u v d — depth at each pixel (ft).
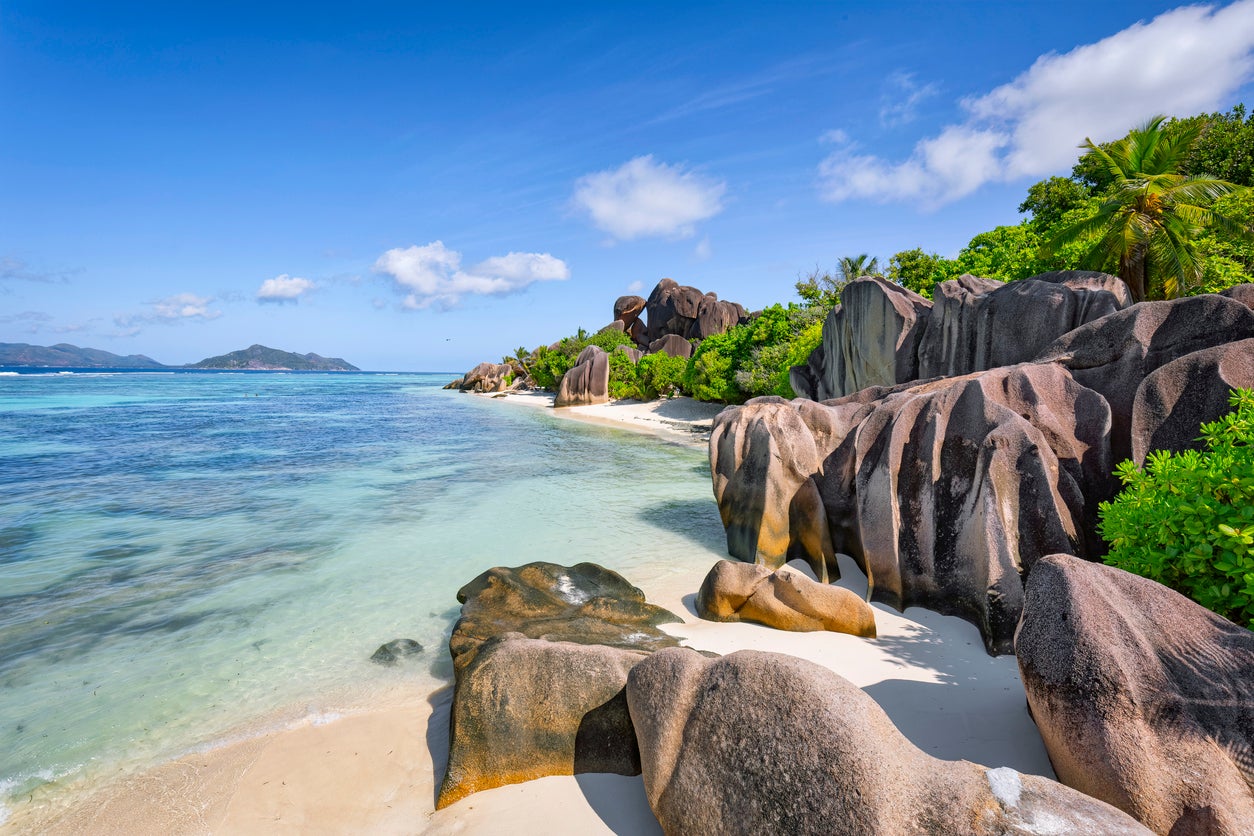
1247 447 16.52
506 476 63.98
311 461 73.56
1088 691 11.90
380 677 22.94
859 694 12.10
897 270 116.37
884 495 28.35
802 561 33.50
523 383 248.32
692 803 12.45
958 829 9.78
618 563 35.29
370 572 34.50
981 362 47.47
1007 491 24.36
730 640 23.57
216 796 16.52
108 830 15.43
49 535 41.70
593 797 15.25
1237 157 102.27
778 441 34.78
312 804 16.15
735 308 213.25
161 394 218.38
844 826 10.34
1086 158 112.98
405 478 62.64
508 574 27.84
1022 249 92.84
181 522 45.16
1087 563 13.91
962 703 18.12
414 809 15.84
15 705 21.15
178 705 21.08
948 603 25.79
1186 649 12.02
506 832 14.39
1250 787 10.53
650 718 14.25
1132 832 9.26
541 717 16.74
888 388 37.81
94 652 25.08
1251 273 71.61
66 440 90.43
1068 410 26.86
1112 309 40.27
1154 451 23.71
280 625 27.66
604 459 76.07
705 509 49.11
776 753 11.57
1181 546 15.76
